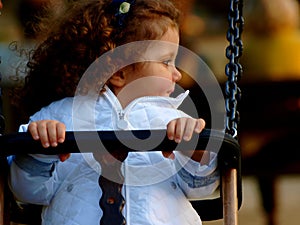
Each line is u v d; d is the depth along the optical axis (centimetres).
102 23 624
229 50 623
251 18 1180
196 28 1495
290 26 1174
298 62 1165
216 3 1642
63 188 604
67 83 628
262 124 1105
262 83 1097
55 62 635
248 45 1173
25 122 682
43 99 647
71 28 631
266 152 1102
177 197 604
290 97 1098
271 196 1140
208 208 643
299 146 1096
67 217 596
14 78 698
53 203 607
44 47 645
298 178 1497
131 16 623
